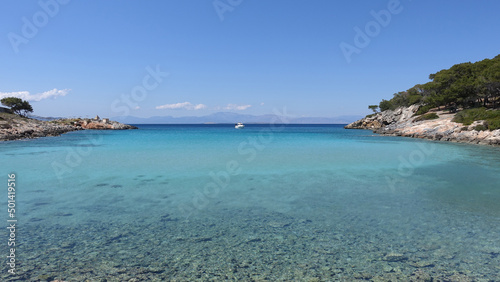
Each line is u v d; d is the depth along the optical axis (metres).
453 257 7.04
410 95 99.19
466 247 7.60
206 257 7.11
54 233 8.61
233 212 10.80
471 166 21.64
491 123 45.81
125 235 8.49
